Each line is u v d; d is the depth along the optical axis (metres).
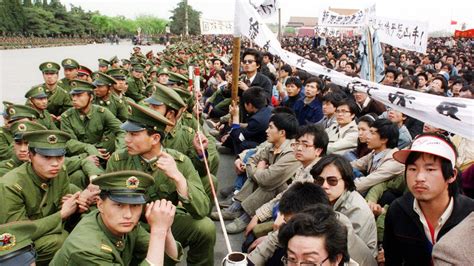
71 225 3.84
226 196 5.93
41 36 56.62
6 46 42.47
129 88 9.73
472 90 6.79
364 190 4.12
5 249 2.02
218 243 4.64
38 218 3.54
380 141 4.25
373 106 6.75
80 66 8.61
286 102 7.73
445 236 2.00
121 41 76.56
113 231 2.59
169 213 2.52
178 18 67.38
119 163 3.51
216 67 13.47
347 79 4.21
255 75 7.85
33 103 5.81
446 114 2.90
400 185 3.99
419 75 9.71
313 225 1.96
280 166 4.41
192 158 4.77
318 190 2.78
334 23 12.64
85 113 5.83
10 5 50.78
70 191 3.89
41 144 3.36
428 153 2.37
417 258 2.71
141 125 3.21
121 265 2.60
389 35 10.39
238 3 5.70
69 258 2.46
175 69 12.27
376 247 3.19
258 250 3.03
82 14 72.00
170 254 2.86
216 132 8.89
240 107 7.66
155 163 3.42
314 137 3.77
